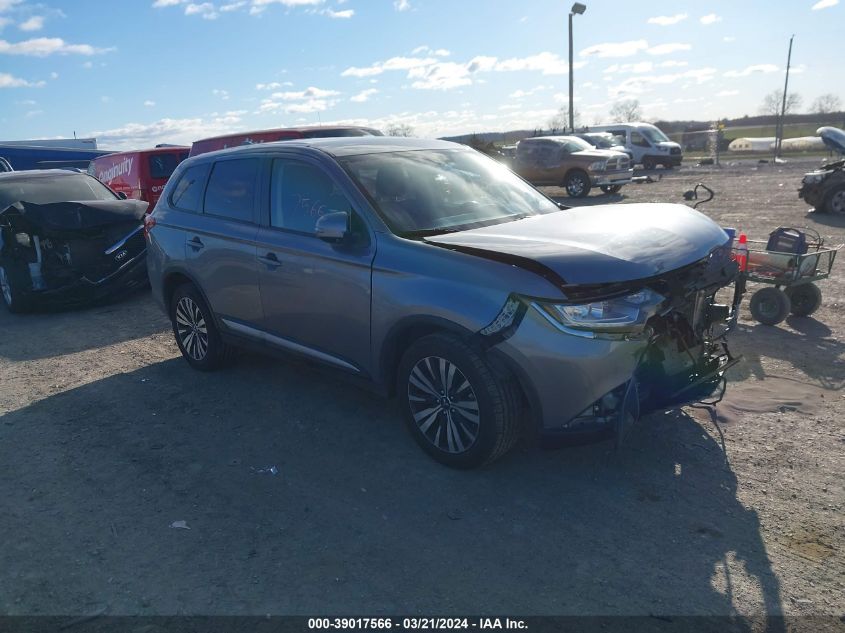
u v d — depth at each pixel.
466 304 3.46
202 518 3.51
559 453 4.00
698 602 2.76
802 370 5.11
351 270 4.03
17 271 8.07
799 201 14.89
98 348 6.69
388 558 3.12
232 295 5.00
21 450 4.41
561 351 3.26
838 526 3.21
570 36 30.06
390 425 4.51
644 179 12.37
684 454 3.93
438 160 4.78
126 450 4.34
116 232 8.55
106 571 3.10
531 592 2.86
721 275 3.91
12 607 2.88
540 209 4.72
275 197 4.68
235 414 4.80
